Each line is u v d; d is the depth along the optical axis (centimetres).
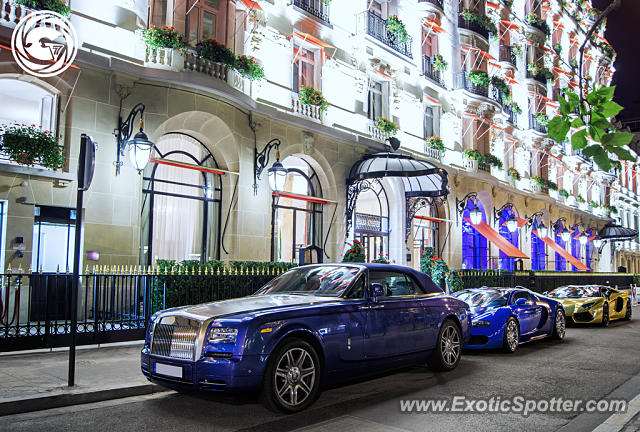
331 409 629
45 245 1164
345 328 670
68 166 1182
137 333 1033
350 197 1959
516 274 2384
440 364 850
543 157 3641
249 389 570
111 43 1288
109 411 605
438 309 852
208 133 1489
